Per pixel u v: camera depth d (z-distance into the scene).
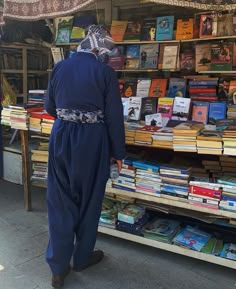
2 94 4.01
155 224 2.61
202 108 2.79
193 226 2.59
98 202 2.21
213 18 3.14
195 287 2.19
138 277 2.29
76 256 2.27
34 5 2.70
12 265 2.40
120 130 2.13
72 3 2.47
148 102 2.79
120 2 3.80
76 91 2.03
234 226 2.36
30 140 3.87
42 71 4.49
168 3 2.11
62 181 2.15
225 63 3.16
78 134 2.06
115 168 2.34
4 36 4.05
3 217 3.13
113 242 2.70
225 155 2.20
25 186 3.22
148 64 3.50
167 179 2.32
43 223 3.02
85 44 2.13
